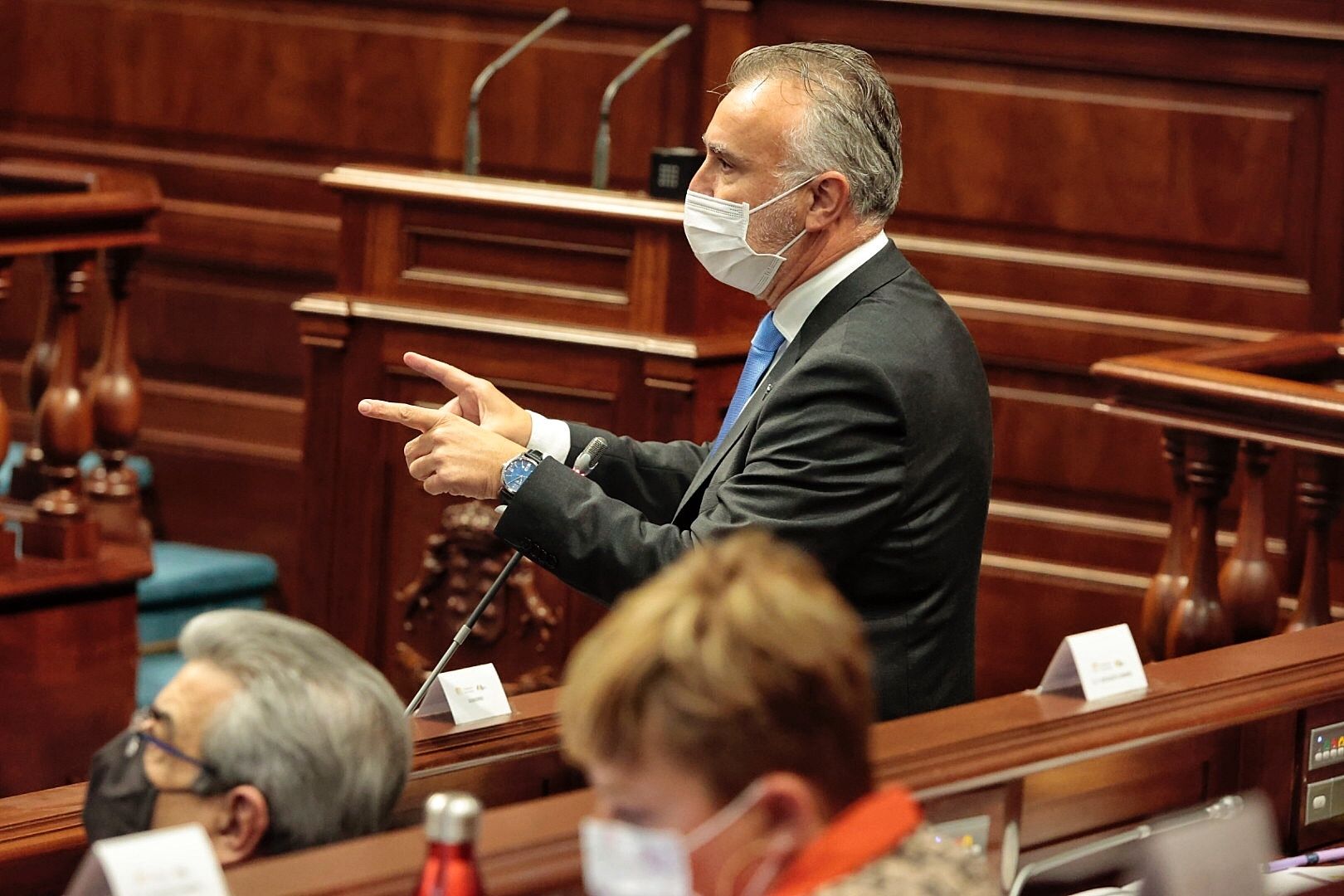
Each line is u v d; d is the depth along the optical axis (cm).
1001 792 734
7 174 1673
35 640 1496
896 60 1825
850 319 925
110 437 1698
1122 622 1762
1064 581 1783
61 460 1526
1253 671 862
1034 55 1769
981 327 1805
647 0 1908
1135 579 1756
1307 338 1509
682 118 1911
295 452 2080
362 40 2042
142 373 2159
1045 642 1795
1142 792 816
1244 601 1379
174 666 1788
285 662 621
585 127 1955
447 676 854
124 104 2153
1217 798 855
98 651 1541
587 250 1455
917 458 894
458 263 1500
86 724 1536
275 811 607
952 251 1820
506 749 834
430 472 916
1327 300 1698
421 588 1512
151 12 2131
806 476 884
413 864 561
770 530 878
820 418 892
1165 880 596
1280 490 1688
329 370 1530
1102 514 1786
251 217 2097
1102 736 760
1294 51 1681
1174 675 851
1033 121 1781
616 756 450
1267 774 873
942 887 454
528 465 909
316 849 594
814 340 939
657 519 1047
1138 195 1755
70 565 1500
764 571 461
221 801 608
